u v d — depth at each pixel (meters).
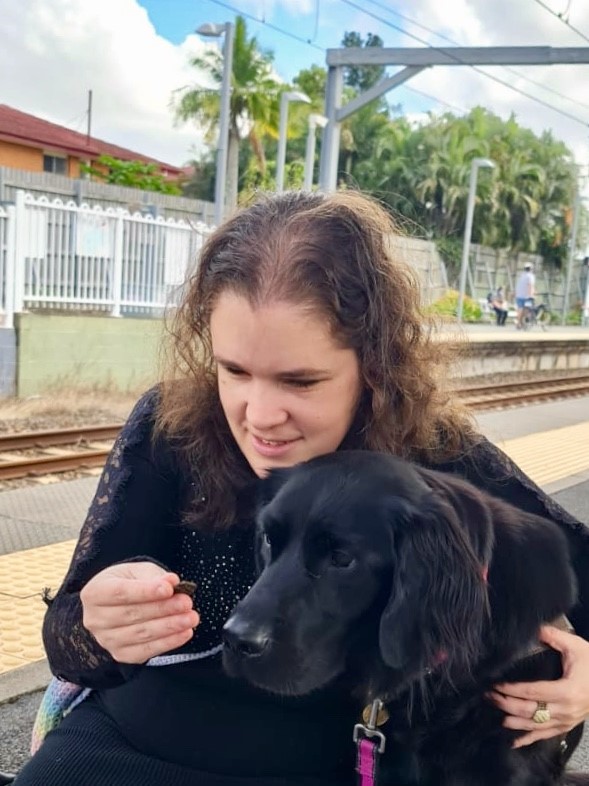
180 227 13.02
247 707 1.67
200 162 41.78
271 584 1.57
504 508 1.80
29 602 3.80
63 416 9.20
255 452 1.71
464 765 1.71
